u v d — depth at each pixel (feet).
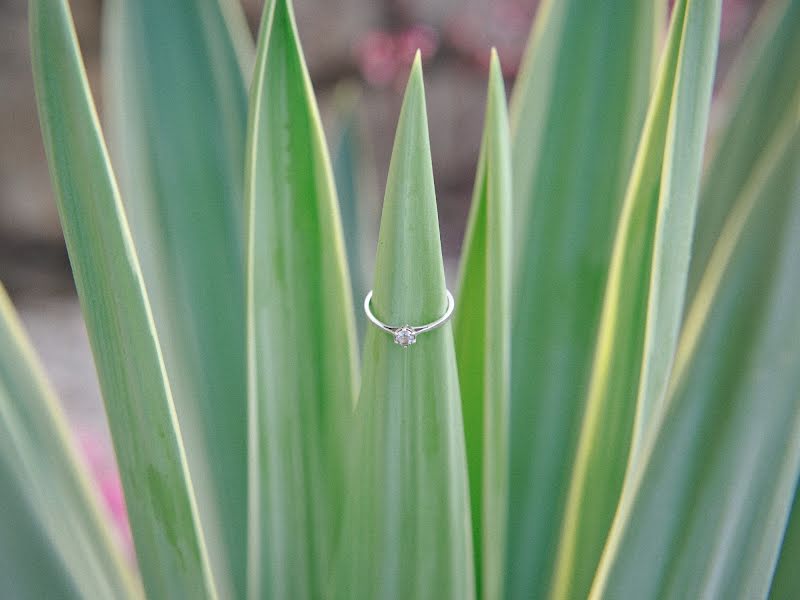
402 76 4.45
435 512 1.26
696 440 1.35
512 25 4.42
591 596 1.38
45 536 1.38
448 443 1.23
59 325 4.22
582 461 1.42
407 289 1.15
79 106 1.16
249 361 1.33
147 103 1.46
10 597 1.38
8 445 1.36
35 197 4.23
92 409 3.81
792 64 1.39
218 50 1.47
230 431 1.50
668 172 1.23
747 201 1.34
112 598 1.42
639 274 1.33
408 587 1.31
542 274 1.50
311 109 1.30
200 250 1.49
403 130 1.10
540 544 1.50
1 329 1.35
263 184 1.32
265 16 1.23
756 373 1.33
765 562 1.37
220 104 1.48
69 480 1.40
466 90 4.56
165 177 1.47
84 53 4.01
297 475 1.43
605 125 1.47
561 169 1.48
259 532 1.43
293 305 1.38
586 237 1.49
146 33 1.44
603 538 1.42
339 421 1.43
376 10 4.37
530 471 1.50
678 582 1.37
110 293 1.22
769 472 1.34
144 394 1.24
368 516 1.28
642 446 1.37
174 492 1.28
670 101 1.27
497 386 1.32
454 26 4.42
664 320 1.30
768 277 1.32
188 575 1.33
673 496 1.36
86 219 1.21
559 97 1.47
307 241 1.36
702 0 1.20
